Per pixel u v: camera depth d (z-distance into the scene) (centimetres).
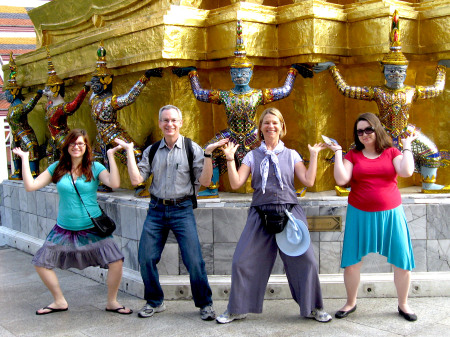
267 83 555
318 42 508
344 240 432
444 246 486
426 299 475
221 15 517
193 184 445
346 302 466
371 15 518
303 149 550
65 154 453
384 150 421
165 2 556
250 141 501
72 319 454
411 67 557
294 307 464
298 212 421
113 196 559
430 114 563
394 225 417
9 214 789
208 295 443
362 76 559
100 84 559
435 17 529
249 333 408
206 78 564
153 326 430
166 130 435
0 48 1560
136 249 514
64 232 457
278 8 535
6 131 1482
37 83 754
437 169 559
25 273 623
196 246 436
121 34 551
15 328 439
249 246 418
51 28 767
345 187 521
